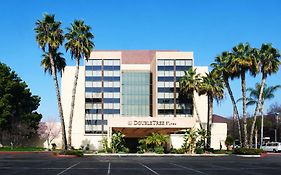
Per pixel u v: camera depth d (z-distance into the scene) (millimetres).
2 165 33906
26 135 90125
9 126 87438
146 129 71688
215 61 76438
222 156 58125
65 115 95562
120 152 64375
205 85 76875
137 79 102625
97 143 95000
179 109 96188
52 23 56938
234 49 62062
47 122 96312
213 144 91375
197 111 87062
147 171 27922
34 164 35656
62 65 61000
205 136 66750
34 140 96125
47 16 56938
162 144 65875
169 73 97250
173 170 29031
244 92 61062
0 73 89812
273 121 110188
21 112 92062
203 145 66062
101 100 97812
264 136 112188
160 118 66125
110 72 99000
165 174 25422
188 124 66250
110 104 97938
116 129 71625
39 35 56562
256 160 45594
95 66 98812
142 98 102062
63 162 39500
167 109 96125
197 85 82312
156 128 68438
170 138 76438
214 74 75062
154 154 61156
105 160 44625
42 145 96500
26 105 95812
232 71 60938
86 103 97125
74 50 58781
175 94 96500
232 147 83438
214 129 91938
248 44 61562
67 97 96188
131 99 101688
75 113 96000
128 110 101188
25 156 54438
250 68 60469
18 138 88750
